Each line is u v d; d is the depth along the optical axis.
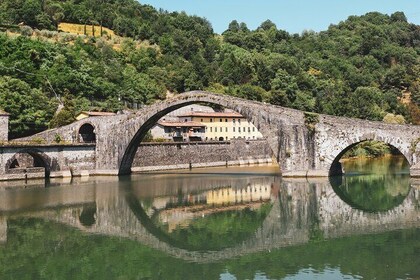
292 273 30.11
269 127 78.38
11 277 30.23
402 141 71.69
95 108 129.00
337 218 47.00
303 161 77.25
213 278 29.89
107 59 171.12
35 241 39.00
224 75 190.25
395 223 43.88
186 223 46.03
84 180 82.12
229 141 125.00
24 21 183.12
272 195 62.47
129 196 62.59
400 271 29.62
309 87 190.88
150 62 186.12
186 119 148.75
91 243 38.56
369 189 65.62
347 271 30.03
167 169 106.56
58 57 139.38
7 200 58.47
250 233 41.56
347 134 74.88
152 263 33.31
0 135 88.12
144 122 88.06
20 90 105.25
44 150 83.75
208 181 80.12
